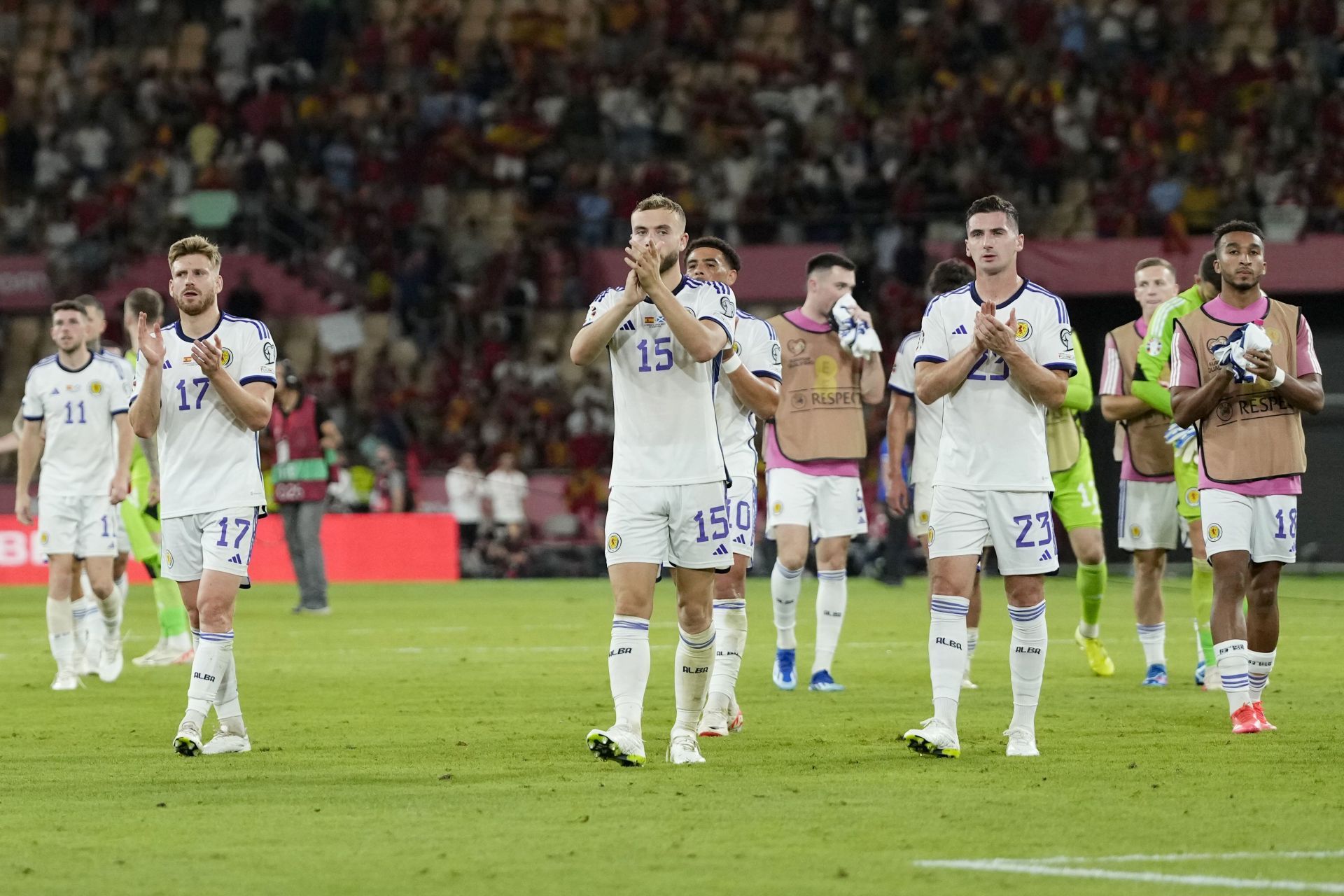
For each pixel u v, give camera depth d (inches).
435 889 633.0
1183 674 1482.5
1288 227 3248.0
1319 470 3208.7
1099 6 3991.1
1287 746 1015.6
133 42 4411.9
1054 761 956.0
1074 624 2057.1
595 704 1264.8
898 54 4037.9
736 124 4001.0
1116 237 3299.7
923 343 975.6
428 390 3659.0
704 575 941.2
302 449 2274.9
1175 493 1380.4
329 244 3892.7
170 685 1449.3
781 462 1359.5
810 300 1376.7
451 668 1549.0
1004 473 963.3
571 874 655.8
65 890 635.5
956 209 3622.0
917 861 677.3
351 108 4222.4
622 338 927.7
